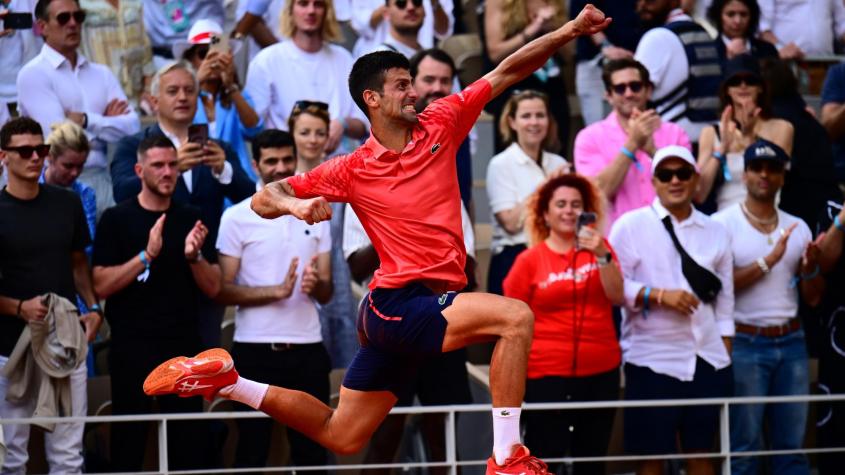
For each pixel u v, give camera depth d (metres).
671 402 26.12
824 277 29.34
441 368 27.30
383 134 18.34
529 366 27.33
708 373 27.52
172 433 27.08
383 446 27.03
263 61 33.28
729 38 35.25
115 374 26.48
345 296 30.52
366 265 27.75
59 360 25.12
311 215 17.42
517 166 31.61
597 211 27.64
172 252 26.75
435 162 18.42
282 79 33.28
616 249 28.00
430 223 18.25
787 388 29.23
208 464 27.47
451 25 39.34
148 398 26.64
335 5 37.22
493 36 36.19
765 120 32.09
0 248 25.52
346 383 19.59
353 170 18.39
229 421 29.14
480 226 36.56
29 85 30.66
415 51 35.00
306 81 33.38
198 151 28.08
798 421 29.23
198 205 29.03
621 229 28.06
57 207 26.14
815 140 32.88
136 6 34.38
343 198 18.53
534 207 27.84
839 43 40.88
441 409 25.41
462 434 30.67
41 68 30.81
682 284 27.66
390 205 18.30
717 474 29.59
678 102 34.25
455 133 18.64
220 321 28.92
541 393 27.09
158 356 26.50
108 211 26.91
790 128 32.06
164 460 24.34
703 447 27.44
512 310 17.86
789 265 29.38
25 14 31.98
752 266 28.95
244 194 29.48
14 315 25.44
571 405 25.84
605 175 30.67
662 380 27.30
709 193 31.69
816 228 31.33
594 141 31.72
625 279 27.42
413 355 18.50
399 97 18.09
